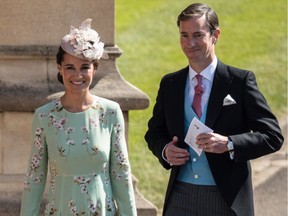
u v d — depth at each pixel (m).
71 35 13.24
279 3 45.00
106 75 18.33
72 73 13.23
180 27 13.88
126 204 13.60
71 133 13.24
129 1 44.81
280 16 42.88
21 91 17.91
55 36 18.19
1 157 18.08
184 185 14.12
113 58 18.36
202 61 13.90
